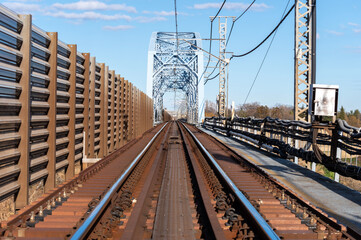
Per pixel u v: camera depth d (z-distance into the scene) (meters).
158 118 78.00
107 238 4.45
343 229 4.84
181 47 70.62
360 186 12.02
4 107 5.35
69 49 8.55
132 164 9.16
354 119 97.69
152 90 66.62
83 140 9.97
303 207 5.77
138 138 20.89
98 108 11.88
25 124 5.94
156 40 70.31
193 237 5.05
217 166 9.54
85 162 9.92
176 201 7.09
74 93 8.59
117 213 5.31
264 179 8.23
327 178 9.91
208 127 48.06
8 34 5.36
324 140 9.80
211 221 4.93
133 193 7.27
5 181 5.48
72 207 5.82
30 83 6.15
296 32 14.14
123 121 17.52
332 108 8.54
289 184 9.01
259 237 4.56
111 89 14.05
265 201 6.56
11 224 4.57
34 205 5.40
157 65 70.00
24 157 5.94
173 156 15.16
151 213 6.00
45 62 6.94
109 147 13.90
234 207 6.22
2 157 5.19
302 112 14.33
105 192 5.92
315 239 4.66
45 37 6.93
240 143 22.39
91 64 10.66
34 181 6.61
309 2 13.99
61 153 7.88
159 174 9.77
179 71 84.31
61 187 6.85
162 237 5.04
